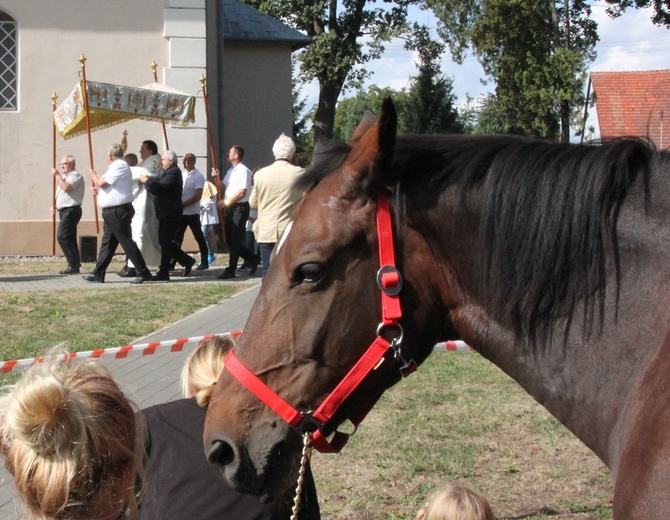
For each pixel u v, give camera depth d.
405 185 2.17
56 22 15.17
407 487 4.58
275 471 2.07
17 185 15.12
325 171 2.25
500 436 5.43
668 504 1.64
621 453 1.84
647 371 1.85
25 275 12.59
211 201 14.12
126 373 6.77
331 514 4.23
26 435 1.48
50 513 1.49
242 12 22.77
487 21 25.06
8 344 7.45
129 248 11.56
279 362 2.08
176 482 2.55
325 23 29.02
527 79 24.42
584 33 25.72
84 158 15.27
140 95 12.84
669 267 1.90
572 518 4.19
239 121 22.48
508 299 2.08
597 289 1.99
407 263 2.14
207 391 2.64
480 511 2.79
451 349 6.58
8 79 15.23
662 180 1.99
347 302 2.08
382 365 2.10
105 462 1.54
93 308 9.32
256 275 12.83
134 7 15.40
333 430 2.12
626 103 33.56
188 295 10.38
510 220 2.07
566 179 2.04
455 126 32.31
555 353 2.03
